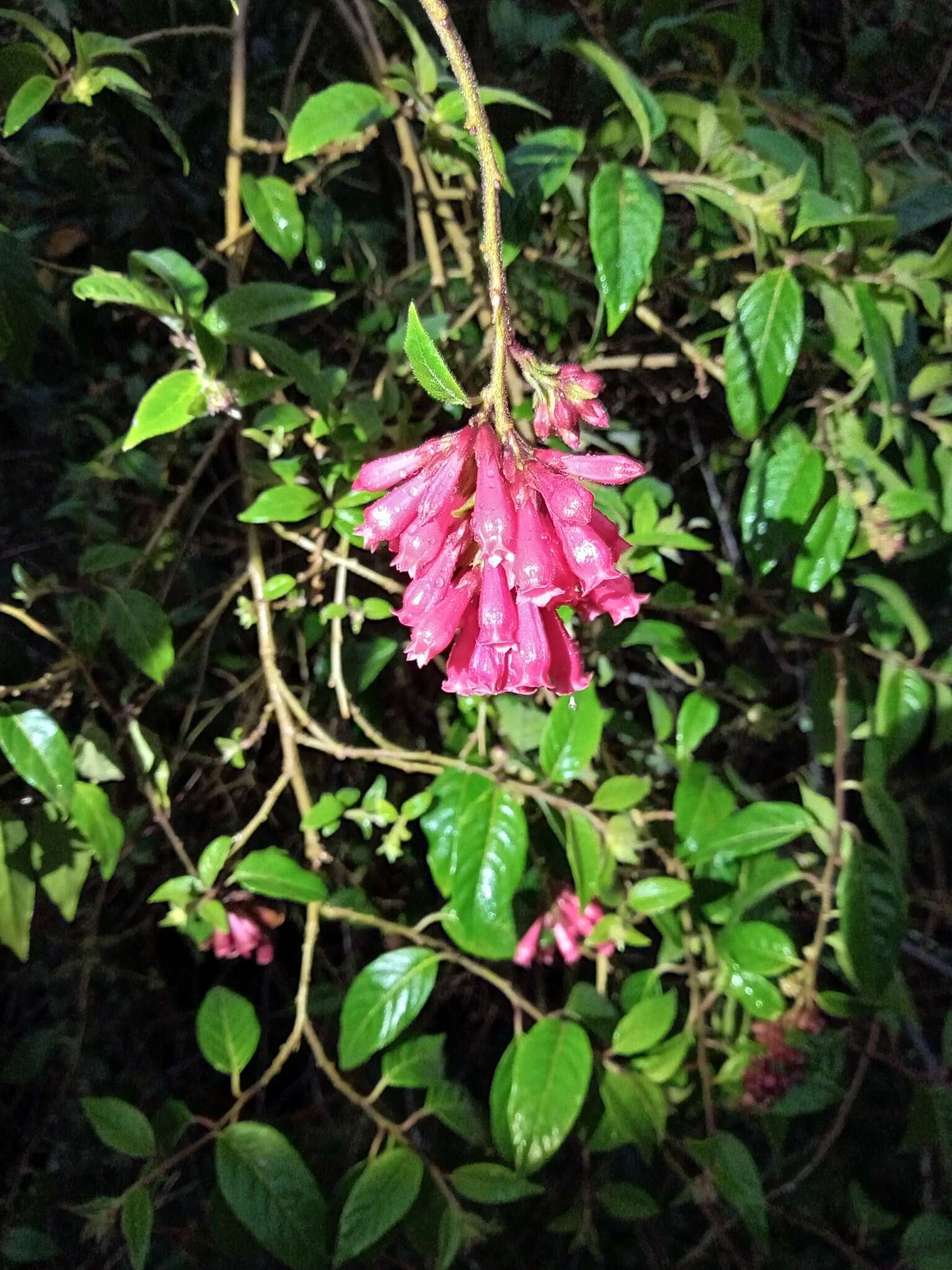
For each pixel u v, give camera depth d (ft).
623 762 1.13
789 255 0.87
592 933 0.95
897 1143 1.46
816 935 0.96
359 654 1.04
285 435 0.95
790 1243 1.35
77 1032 1.23
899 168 1.01
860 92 1.25
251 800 1.28
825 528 0.93
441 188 1.06
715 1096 1.02
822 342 0.97
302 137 0.82
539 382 0.59
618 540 0.67
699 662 1.08
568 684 0.68
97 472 1.13
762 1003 0.96
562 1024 0.89
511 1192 0.87
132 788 1.16
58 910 1.28
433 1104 0.91
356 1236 0.82
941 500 0.99
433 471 0.62
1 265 0.85
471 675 0.68
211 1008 0.89
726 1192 0.94
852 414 0.95
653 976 1.01
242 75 0.95
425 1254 0.93
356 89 0.85
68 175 1.16
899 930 0.94
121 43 0.85
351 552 1.06
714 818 0.98
